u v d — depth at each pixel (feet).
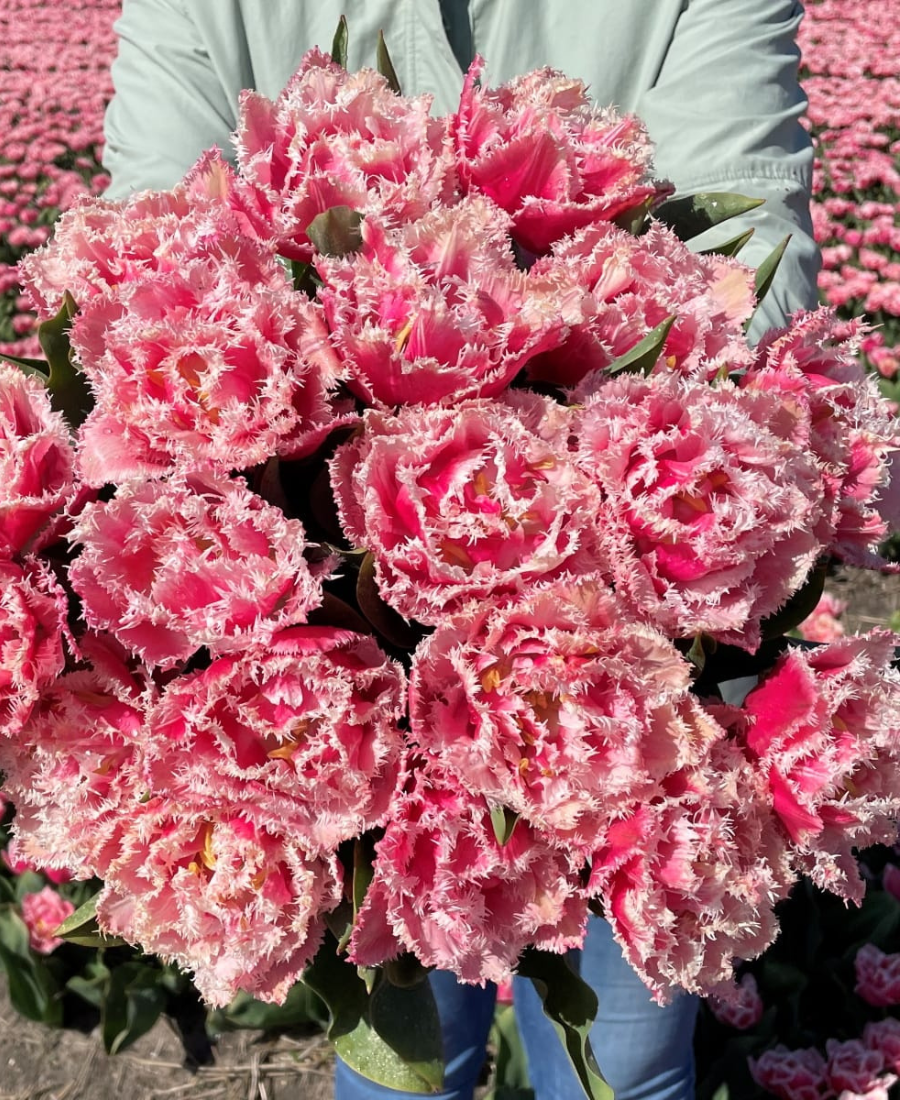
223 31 2.61
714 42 2.52
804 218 2.52
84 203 1.57
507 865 1.25
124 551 1.23
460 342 1.28
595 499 1.26
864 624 6.59
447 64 2.61
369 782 1.25
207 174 1.54
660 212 1.79
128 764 1.32
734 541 1.29
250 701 1.23
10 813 4.57
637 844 1.27
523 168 1.53
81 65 18.13
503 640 1.24
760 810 1.39
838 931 4.57
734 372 1.58
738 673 1.52
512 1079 3.63
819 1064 4.03
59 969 4.70
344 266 1.33
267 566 1.22
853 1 17.99
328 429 1.28
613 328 1.42
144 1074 4.51
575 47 2.62
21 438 1.33
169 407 1.26
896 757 1.41
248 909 1.29
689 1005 2.72
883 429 1.53
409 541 1.25
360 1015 1.51
